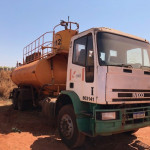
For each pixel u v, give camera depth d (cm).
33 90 968
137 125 465
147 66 535
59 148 500
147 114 501
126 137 613
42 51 877
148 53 557
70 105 521
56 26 863
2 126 697
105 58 446
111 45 468
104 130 414
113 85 431
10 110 1048
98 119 417
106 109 429
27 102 998
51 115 623
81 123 462
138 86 475
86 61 477
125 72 454
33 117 859
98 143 549
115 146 529
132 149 512
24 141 540
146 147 529
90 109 475
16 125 722
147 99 495
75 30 826
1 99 1473
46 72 820
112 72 432
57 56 834
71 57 545
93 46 454
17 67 1225
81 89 485
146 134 648
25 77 947
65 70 843
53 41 862
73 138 488
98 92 425
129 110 457
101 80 426
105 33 471
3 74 2153
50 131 659
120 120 432
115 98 431
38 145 514
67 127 514
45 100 702
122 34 507
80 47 512
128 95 453
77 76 507
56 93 786
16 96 1068
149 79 504
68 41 800
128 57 494
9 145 494
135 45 524
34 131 656
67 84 552
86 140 565
